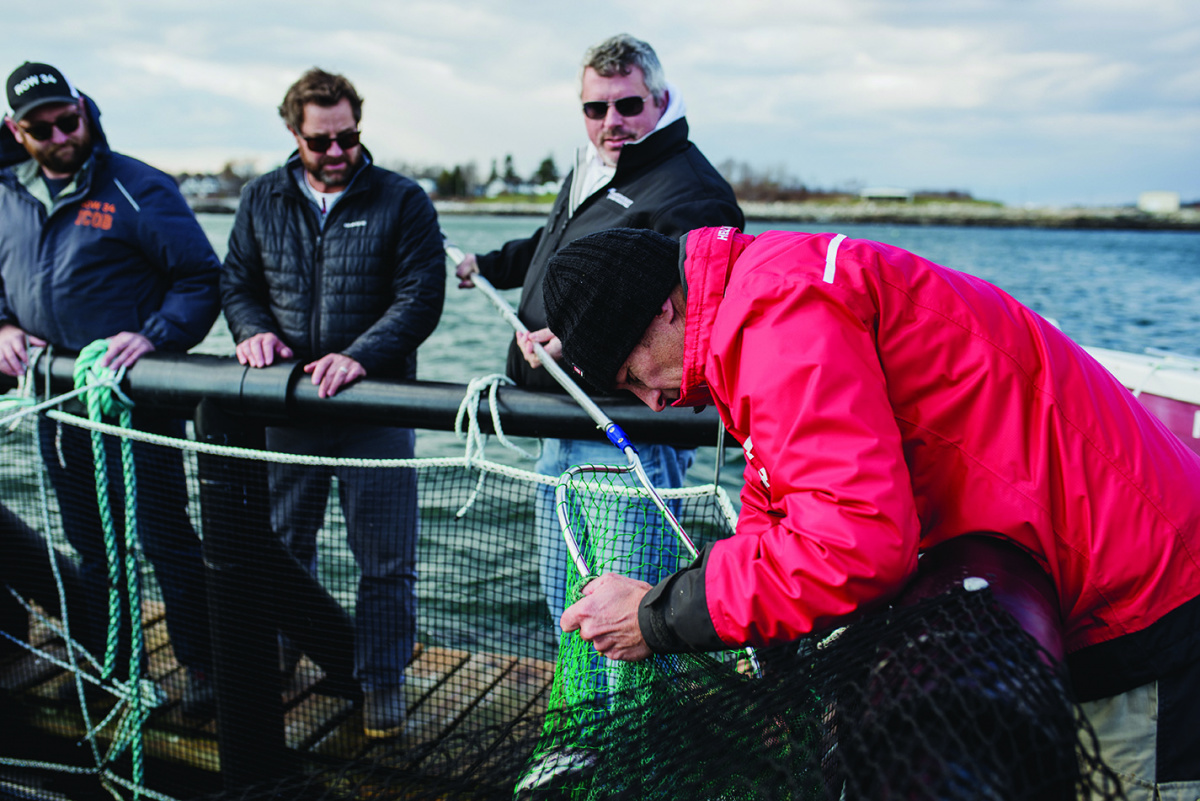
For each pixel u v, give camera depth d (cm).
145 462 248
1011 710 85
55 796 265
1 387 264
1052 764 86
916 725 83
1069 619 123
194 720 258
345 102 251
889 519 102
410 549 250
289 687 265
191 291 275
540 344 212
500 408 204
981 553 114
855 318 113
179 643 258
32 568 271
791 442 108
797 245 122
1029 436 117
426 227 265
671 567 189
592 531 174
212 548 226
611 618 129
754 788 101
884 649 98
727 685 120
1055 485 117
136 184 269
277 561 231
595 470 159
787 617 107
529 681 255
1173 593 117
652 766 109
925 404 118
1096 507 116
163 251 271
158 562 255
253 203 271
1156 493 116
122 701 253
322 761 232
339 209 262
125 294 271
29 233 268
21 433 267
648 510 184
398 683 244
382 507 254
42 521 290
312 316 267
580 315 135
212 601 228
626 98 236
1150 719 122
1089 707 127
